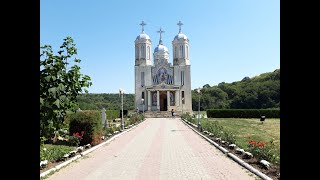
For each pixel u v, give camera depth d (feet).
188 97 215.92
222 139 52.90
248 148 40.63
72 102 20.12
